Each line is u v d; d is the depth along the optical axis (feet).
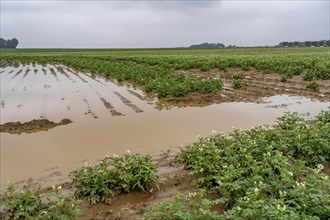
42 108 53.67
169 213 18.63
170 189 24.32
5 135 38.99
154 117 45.93
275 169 24.08
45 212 19.20
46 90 73.15
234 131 30.76
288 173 20.83
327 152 27.20
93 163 29.66
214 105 53.11
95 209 21.98
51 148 34.12
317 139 27.07
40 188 23.11
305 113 45.98
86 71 117.60
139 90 70.03
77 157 31.37
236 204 19.53
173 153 31.55
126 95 64.23
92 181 23.48
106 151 32.76
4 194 22.54
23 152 33.12
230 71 101.81
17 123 43.14
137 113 48.65
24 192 21.75
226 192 20.26
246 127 39.78
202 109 50.39
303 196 18.54
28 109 53.11
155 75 85.25
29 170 28.60
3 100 61.52
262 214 16.83
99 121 44.39
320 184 19.85
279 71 87.56
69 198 23.18
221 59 129.70
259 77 84.89
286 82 74.18
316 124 31.53
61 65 152.66
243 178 21.91
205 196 22.62
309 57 133.59
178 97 59.77
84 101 58.85
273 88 67.36
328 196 18.26
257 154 26.07
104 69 106.22
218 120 43.42
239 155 25.29
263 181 21.43
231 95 60.85
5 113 50.62
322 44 522.88
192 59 138.72
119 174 24.00
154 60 140.56
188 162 27.09
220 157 25.03
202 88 63.16
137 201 22.85
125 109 51.55
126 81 84.69
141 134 38.06
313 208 17.93
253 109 49.39
